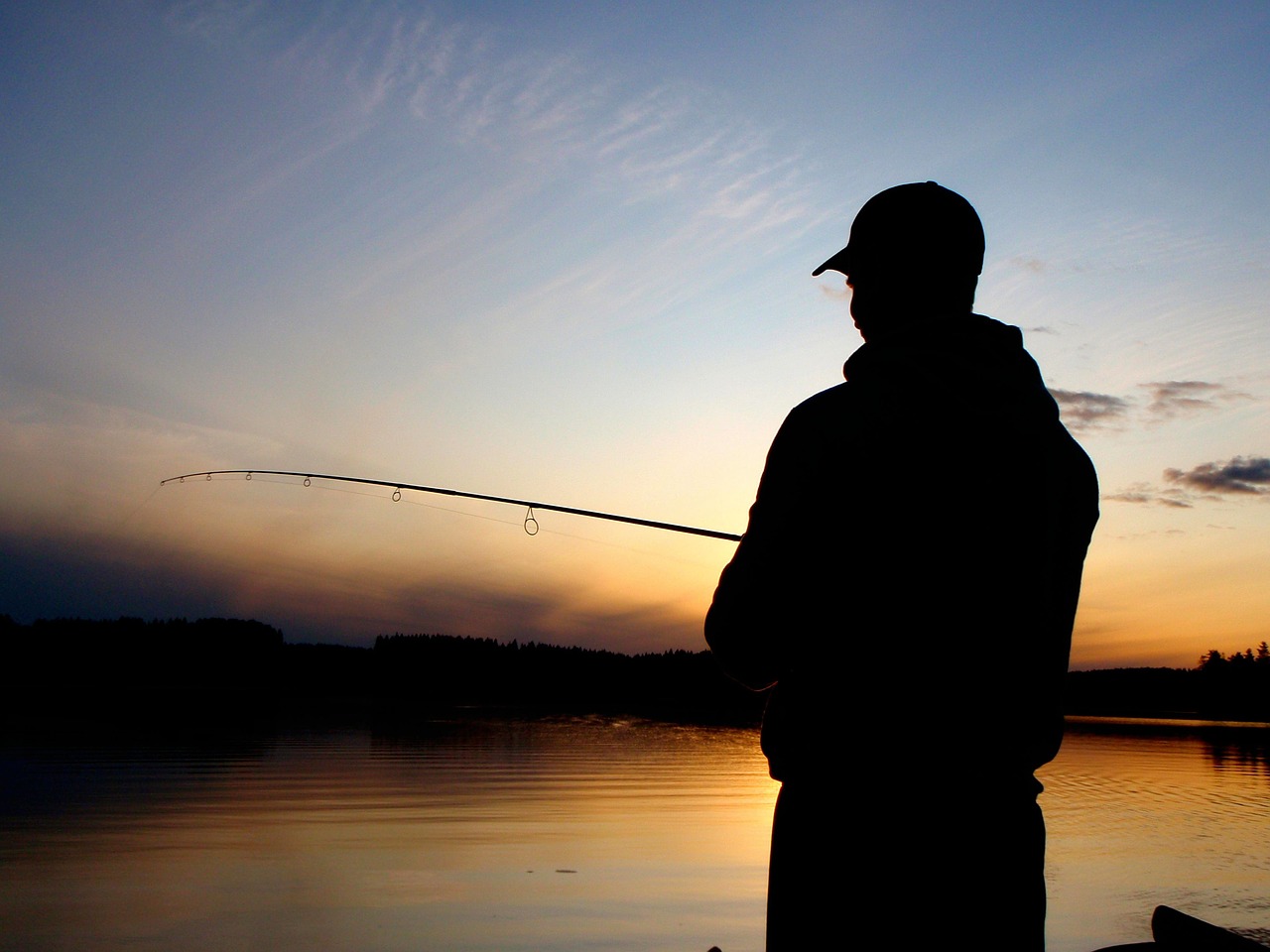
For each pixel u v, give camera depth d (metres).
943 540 1.14
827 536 1.17
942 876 1.10
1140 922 5.14
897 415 1.17
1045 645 1.18
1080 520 1.26
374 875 5.58
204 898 4.95
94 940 4.23
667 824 7.62
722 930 4.68
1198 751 18.50
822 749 1.16
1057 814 9.23
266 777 9.63
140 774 9.57
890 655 1.14
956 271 1.31
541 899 5.16
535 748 14.29
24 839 6.28
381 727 17.25
